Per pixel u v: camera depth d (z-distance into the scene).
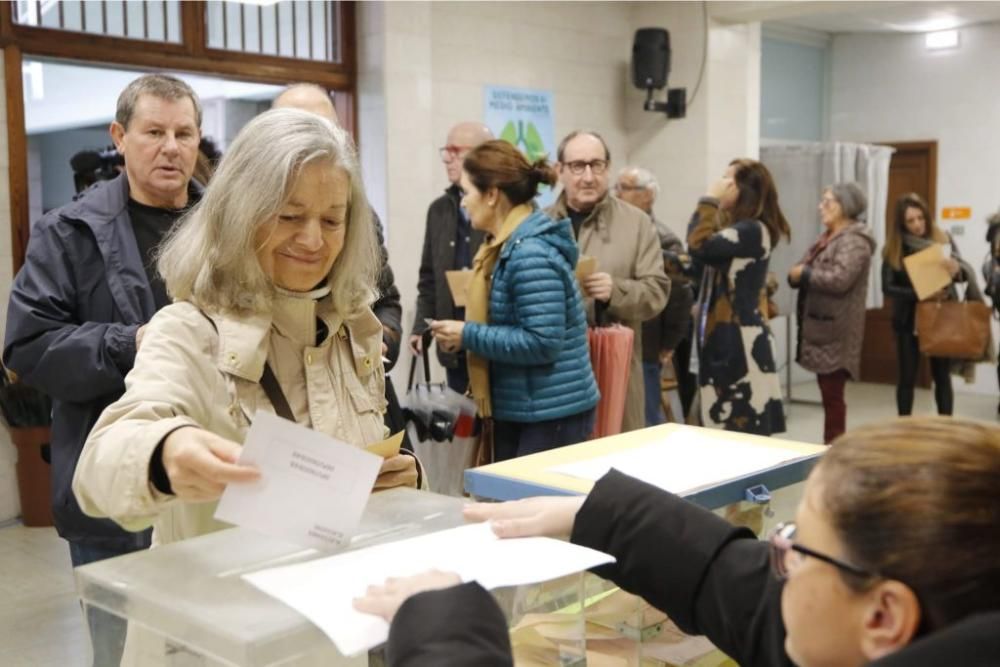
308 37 5.75
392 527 1.24
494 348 2.93
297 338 1.44
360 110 5.92
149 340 1.37
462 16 6.30
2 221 4.62
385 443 1.41
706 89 7.12
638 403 3.90
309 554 1.14
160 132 2.32
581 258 3.60
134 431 1.20
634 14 7.37
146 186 2.35
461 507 1.33
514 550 1.13
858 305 5.71
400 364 5.91
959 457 0.79
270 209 1.33
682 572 1.19
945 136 8.52
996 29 8.20
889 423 0.86
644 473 1.59
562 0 6.89
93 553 2.24
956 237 8.52
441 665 0.85
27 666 3.21
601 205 3.98
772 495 1.70
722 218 5.04
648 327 4.88
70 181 5.11
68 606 3.72
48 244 2.28
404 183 5.89
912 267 6.48
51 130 5.00
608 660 1.40
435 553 1.12
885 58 8.73
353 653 0.89
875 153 7.63
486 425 3.08
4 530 4.66
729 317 5.06
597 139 3.99
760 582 1.14
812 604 0.84
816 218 7.43
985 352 6.46
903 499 0.78
